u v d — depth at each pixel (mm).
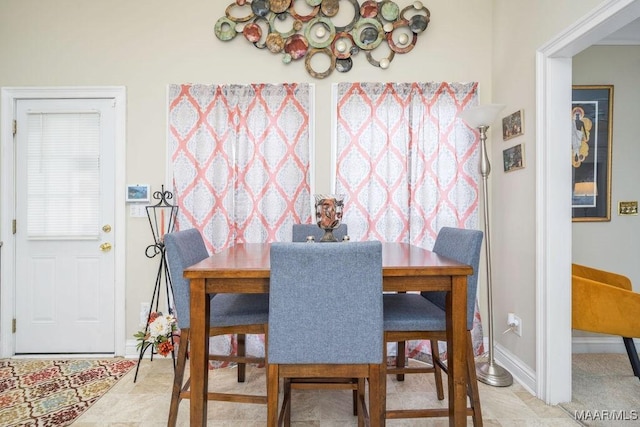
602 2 1478
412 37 2580
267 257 1608
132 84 2557
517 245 2162
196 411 1340
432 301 1786
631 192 2578
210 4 2586
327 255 1153
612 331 2002
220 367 2359
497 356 2402
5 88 2521
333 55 2564
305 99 2520
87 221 2525
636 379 2139
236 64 2584
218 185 2502
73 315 2527
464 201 2516
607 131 2574
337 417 1750
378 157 2518
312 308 1174
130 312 2533
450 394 1396
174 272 1519
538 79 1930
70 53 2553
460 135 2520
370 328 1186
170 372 2250
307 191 2516
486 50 2574
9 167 2508
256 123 2512
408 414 1410
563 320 1857
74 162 2527
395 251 1790
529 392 1982
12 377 2182
